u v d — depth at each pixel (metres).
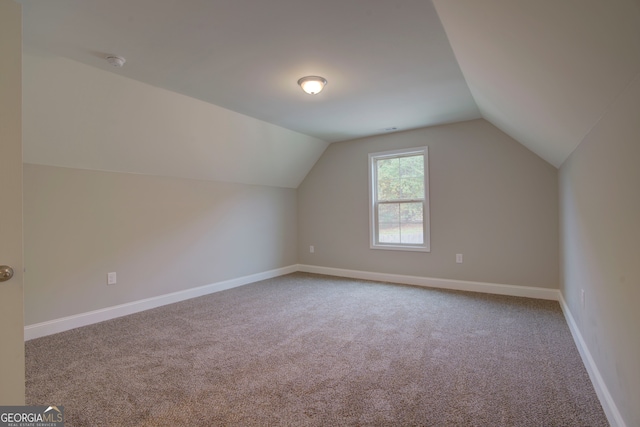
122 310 3.40
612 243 1.60
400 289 4.33
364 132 4.69
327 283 4.76
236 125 3.89
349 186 5.16
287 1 1.73
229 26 1.97
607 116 1.61
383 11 1.83
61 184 3.01
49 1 1.70
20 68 1.34
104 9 1.78
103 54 2.30
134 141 3.26
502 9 1.26
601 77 1.32
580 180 2.33
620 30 0.96
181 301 3.90
